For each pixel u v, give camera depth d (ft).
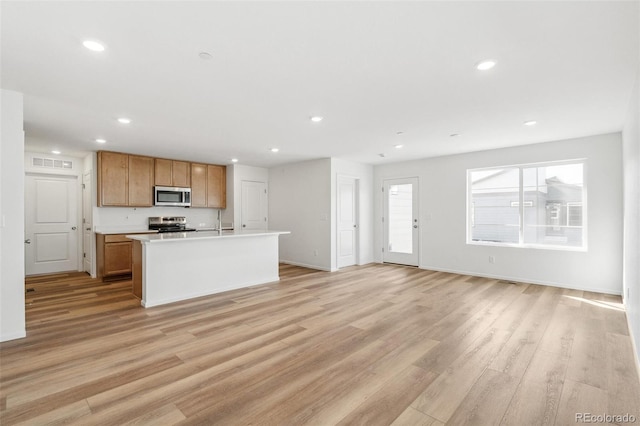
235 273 15.56
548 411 5.96
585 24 5.94
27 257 18.11
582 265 14.90
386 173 22.67
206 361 7.98
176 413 5.92
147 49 6.88
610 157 14.07
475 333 9.75
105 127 13.00
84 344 8.96
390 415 5.86
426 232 20.52
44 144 16.08
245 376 7.26
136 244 13.69
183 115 11.51
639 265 7.72
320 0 5.26
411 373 7.39
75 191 19.76
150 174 19.53
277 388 6.77
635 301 8.59
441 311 11.90
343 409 6.05
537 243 16.62
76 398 6.37
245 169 23.39
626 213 11.54
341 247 21.09
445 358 8.13
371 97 9.74
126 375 7.29
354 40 6.56
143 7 5.42
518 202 17.20
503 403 6.22
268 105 10.46
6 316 9.18
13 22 5.82
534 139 15.14
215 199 22.82
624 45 6.69
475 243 18.42
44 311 11.94
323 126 12.97
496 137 14.76
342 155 19.47
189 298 13.79
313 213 21.34
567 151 15.12
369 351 8.55
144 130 13.50
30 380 7.04
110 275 16.92
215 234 14.99
